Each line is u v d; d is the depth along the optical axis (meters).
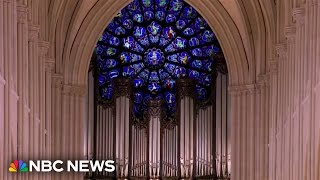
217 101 44.47
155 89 45.56
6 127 26.11
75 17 40.59
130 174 44.66
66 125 41.12
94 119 44.25
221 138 44.25
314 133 26.25
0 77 25.25
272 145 36.75
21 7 29.67
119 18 45.66
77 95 41.50
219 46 45.09
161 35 45.75
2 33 26.16
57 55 40.28
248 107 41.16
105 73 45.00
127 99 44.81
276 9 36.66
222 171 44.12
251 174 40.88
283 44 34.53
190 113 44.81
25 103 30.02
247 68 41.34
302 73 28.77
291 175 31.16
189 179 44.59
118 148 44.53
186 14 45.69
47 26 37.09
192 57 45.41
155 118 45.12
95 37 41.72
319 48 25.69
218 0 41.34
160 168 44.88
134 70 45.59
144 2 45.78
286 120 32.84
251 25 40.47
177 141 44.91
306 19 28.00
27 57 30.72
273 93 36.50
